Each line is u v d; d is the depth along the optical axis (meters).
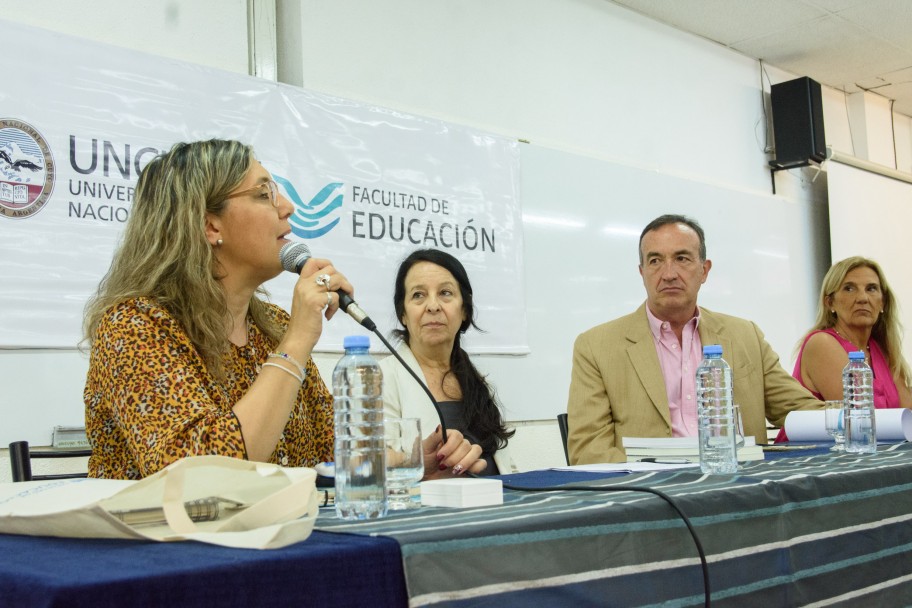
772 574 1.11
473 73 3.85
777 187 5.43
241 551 0.71
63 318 2.54
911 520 1.40
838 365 3.10
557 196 4.05
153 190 1.46
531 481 1.36
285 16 3.30
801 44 5.25
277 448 1.52
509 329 3.75
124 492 0.82
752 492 1.12
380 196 3.36
